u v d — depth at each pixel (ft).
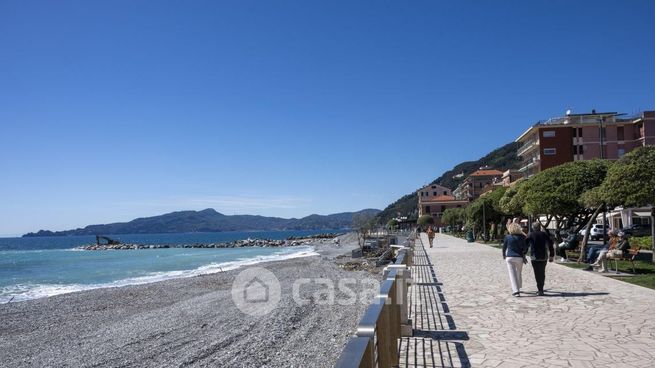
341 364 9.46
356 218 284.20
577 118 244.42
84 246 358.43
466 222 196.85
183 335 45.03
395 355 20.21
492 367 20.36
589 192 63.98
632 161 57.98
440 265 69.31
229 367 32.76
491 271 59.16
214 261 172.35
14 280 114.62
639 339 24.14
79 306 68.74
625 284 43.98
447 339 25.26
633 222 180.55
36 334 50.83
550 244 39.47
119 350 40.81
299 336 40.50
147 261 180.45
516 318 29.94
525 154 269.03
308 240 366.22
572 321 28.58
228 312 55.83
